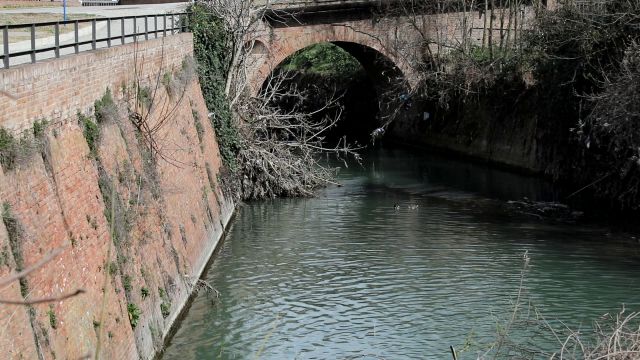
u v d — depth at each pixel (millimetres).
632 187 40469
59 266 17047
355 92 65312
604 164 42969
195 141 34531
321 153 57500
